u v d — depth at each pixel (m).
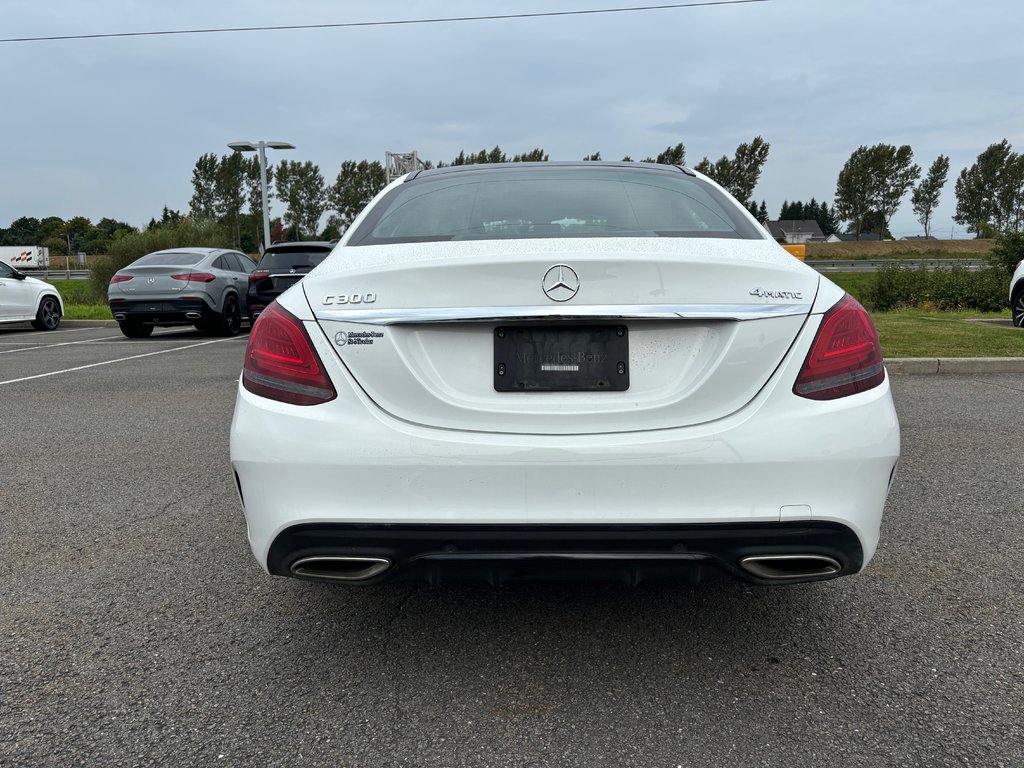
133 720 2.11
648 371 2.10
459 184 2.94
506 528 2.04
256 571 3.13
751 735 2.02
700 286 2.07
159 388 7.52
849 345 2.11
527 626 2.64
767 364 2.07
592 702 2.18
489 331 2.11
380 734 2.04
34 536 3.52
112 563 3.21
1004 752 1.94
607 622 2.67
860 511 2.07
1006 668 2.34
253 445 2.12
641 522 2.03
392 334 2.09
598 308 2.05
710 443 2.03
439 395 2.09
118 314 12.91
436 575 2.13
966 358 7.93
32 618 2.73
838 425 2.05
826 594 2.87
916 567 3.11
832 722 2.08
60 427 5.79
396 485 2.06
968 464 4.54
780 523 2.04
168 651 2.49
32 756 1.96
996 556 3.21
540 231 2.55
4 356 10.57
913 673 2.32
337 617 2.72
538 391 2.10
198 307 12.88
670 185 2.91
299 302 2.18
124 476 4.48
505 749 1.97
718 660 2.41
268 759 1.94
